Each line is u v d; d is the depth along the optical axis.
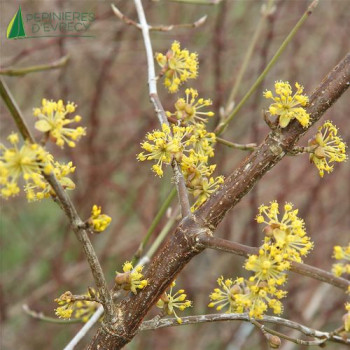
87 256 2.00
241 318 2.30
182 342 6.82
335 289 6.57
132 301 2.22
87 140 6.65
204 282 7.02
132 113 6.88
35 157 1.82
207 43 6.70
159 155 2.41
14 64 5.85
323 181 6.73
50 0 6.03
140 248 3.55
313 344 2.29
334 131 2.32
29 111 6.86
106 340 2.23
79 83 7.18
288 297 6.37
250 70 6.96
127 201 6.79
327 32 7.01
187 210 2.25
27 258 7.29
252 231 6.51
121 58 7.14
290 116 2.21
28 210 7.75
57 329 6.81
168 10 6.86
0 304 6.59
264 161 2.25
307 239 2.12
